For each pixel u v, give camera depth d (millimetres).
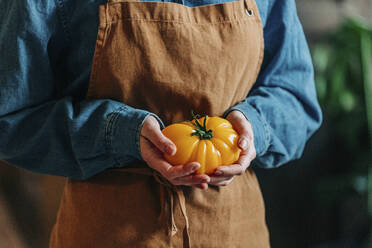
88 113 708
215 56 728
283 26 810
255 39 765
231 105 785
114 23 694
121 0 694
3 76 704
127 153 699
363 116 1651
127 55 700
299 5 1568
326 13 1613
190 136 680
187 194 750
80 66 737
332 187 1711
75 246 755
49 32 702
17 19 687
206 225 767
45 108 743
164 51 708
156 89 721
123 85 714
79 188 762
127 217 735
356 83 1621
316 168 1733
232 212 789
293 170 1691
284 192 1693
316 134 1697
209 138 685
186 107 747
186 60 715
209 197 762
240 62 750
